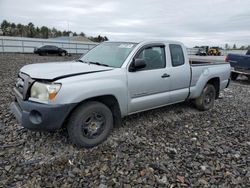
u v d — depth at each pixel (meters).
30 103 3.53
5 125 4.66
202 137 4.60
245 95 8.98
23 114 3.59
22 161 3.46
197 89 5.84
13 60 19.95
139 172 3.31
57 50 33.59
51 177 3.12
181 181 3.16
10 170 3.24
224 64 6.75
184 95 5.52
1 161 3.43
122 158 3.65
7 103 6.07
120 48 4.77
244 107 7.11
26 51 38.12
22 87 3.86
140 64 4.28
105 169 3.35
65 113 3.51
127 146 4.04
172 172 3.35
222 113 6.29
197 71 5.76
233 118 5.92
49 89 3.45
